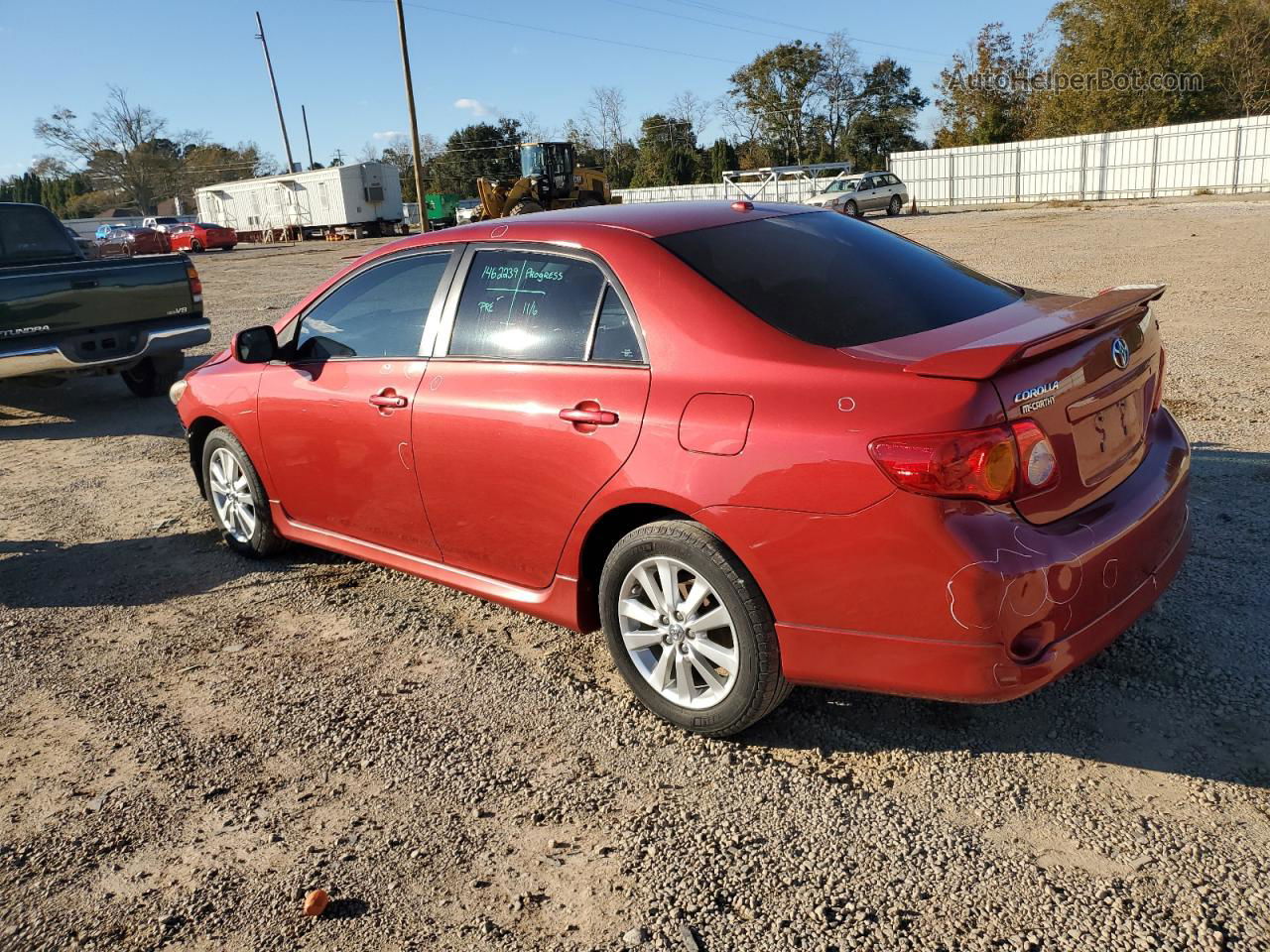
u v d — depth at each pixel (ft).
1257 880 7.86
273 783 10.25
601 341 10.71
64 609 15.34
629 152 274.16
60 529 19.35
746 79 253.65
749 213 11.92
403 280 13.32
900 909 7.86
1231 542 13.96
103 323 28.63
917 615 8.49
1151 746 9.70
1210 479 16.69
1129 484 9.64
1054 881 8.04
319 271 85.46
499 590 12.30
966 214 111.55
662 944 7.68
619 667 11.00
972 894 7.96
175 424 28.66
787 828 8.96
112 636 14.21
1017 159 130.93
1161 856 8.21
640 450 9.96
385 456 13.11
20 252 32.12
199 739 11.21
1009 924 7.61
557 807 9.53
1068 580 8.50
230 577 16.19
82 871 9.04
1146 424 10.33
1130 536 9.11
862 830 8.86
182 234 149.59
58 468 24.35
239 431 15.70
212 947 7.99
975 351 8.43
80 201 342.85
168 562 17.08
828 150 256.52
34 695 12.57
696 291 10.16
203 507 20.13
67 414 31.35
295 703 11.87
